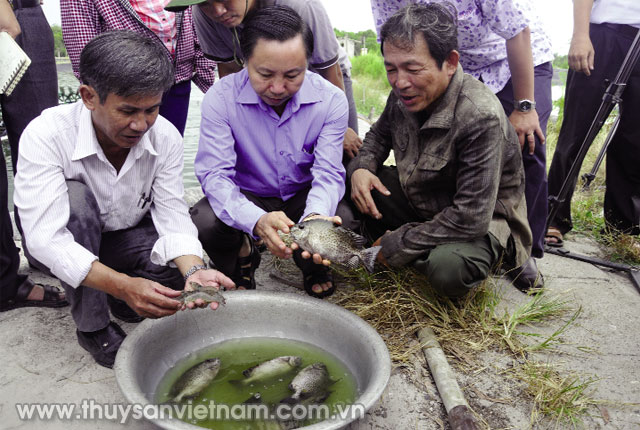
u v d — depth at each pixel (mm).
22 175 2275
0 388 2395
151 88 2043
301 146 2934
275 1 3109
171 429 1706
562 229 4246
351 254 2379
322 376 2238
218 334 2574
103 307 2523
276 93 2512
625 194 4133
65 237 2268
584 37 3613
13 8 3150
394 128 3150
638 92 3684
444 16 2541
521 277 3361
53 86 3400
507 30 3043
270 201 3174
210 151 2834
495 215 2967
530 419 2311
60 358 2625
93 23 3369
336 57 3430
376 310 3029
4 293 2936
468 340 2818
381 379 1999
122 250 2758
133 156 2482
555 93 13344
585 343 2873
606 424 2293
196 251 2514
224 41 3428
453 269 2684
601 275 3719
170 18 3604
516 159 2912
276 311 2596
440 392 2395
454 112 2701
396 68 2559
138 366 2164
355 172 3293
